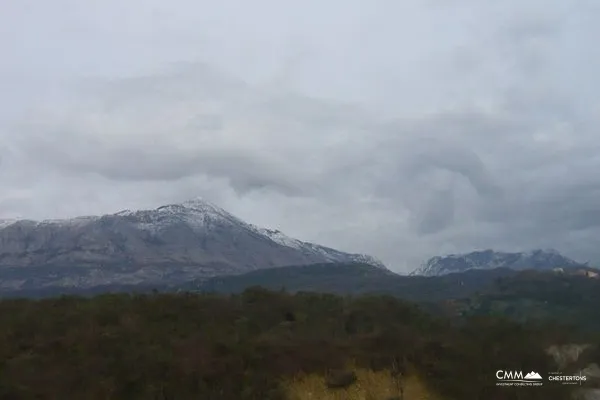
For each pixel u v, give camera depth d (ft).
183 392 94.68
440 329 134.21
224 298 141.90
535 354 123.44
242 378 99.25
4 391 85.51
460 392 109.50
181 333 111.65
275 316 131.23
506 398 111.75
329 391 102.73
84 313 116.26
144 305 125.39
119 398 92.53
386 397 104.58
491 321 140.67
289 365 103.86
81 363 94.94
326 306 142.41
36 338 102.89
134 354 97.81
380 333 117.60
